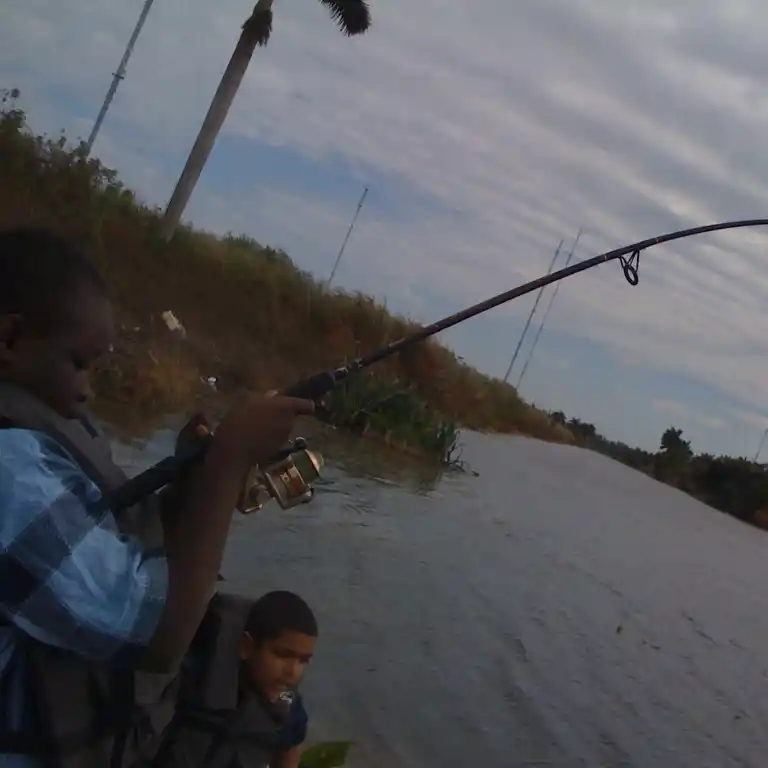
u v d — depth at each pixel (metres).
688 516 27.23
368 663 6.03
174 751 2.29
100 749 1.47
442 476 16.17
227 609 2.48
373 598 7.36
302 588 7.03
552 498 18.70
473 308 2.46
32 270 1.46
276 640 2.43
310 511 9.70
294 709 2.71
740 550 21.83
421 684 5.96
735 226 3.12
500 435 30.28
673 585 12.74
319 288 23.77
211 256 20.41
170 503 1.62
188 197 17.62
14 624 1.35
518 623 8.02
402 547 9.37
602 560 12.81
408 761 4.82
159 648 1.42
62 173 16.33
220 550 1.48
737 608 12.52
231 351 17.75
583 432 55.31
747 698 7.93
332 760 3.88
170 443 10.02
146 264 17.39
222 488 1.49
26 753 1.39
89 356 1.51
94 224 16.19
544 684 6.68
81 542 1.35
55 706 1.40
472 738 5.38
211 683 2.36
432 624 7.22
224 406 13.70
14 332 1.46
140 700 2.07
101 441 1.61
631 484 32.03
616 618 9.44
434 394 26.44
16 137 15.76
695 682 8.02
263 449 1.54
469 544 10.73
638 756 5.86
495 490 16.77
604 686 7.12
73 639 1.34
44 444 1.40
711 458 44.56
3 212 14.52
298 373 19.31
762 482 40.47
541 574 10.33
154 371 12.13
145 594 1.40
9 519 1.32
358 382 17.06
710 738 6.68
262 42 16.52
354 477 12.90
